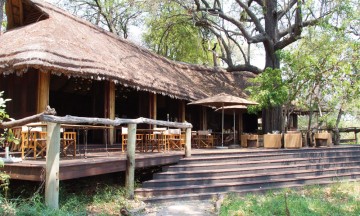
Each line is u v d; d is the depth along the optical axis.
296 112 21.55
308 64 14.34
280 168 11.00
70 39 10.78
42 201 6.80
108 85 12.33
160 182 9.06
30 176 6.65
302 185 10.21
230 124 22.11
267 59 19.75
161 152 11.06
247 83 22.52
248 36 19.45
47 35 9.92
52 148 6.23
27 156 8.05
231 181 9.77
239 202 8.04
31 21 12.58
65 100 14.04
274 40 19.38
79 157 8.56
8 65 8.79
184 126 10.45
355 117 23.95
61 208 6.58
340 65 14.36
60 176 6.63
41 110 9.87
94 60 10.35
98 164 7.61
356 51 14.56
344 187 10.11
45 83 10.00
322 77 14.81
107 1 28.08
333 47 14.41
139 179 9.76
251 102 14.45
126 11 28.25
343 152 13.44
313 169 11.58
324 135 15.02
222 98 14.05
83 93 13.89
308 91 15.76
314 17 17.33
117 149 11.84
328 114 18.28
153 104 14.77
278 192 9.52
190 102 16.22
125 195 8.30
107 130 12.15
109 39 14.76
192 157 10.62
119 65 11.84
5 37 11.29
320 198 8.94
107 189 8.49
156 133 11.59
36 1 11.78
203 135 15.88
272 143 13.92
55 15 12.06
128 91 15.47
